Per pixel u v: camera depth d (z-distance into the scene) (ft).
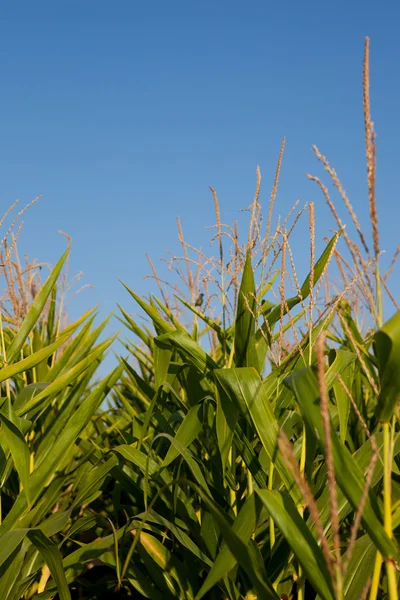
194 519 7.04
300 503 5.28
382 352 3.68
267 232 6.86
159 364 7.52
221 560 4.65
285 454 3.37
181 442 6.46
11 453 6.28
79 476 8.21
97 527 9.27
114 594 9.30
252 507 4.84
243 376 5.36
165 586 6.76
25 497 6.43
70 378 6.58
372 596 4.10
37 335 9.73
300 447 6.31
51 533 6.64
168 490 7.26
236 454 6.93
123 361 8.24
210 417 7.18
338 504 5.74
